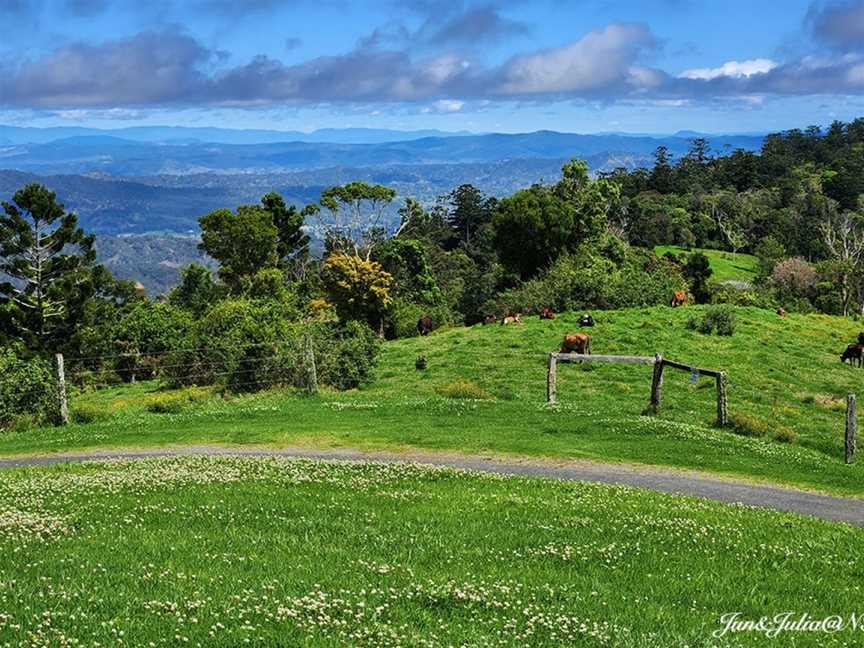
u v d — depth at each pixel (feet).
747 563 48.19
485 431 106.73
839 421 127.95
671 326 197.47
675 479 85.92
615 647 32.65
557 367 161.48
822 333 206.39
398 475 74.64
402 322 263.29
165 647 29.50
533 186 360.07
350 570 41.16
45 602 33.65
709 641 34.01
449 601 36.70
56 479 69.72
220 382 156.76
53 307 244.63
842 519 72.84
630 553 48.49
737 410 129.49
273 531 50.06
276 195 388.57
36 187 236.43
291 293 299.38
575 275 244.01
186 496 60.54
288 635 30.91
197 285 326.44
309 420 115.03
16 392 119.44
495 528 53.11
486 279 331.36
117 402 143.54
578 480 82.99
